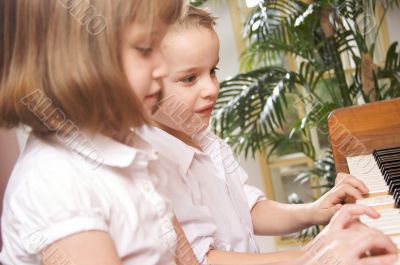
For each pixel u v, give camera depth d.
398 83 2.05
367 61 1.97
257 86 2.00
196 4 2.14
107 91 0.54
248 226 1.04
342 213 0.60
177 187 0.86
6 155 1.85
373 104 1.12
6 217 0.57
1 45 0.56
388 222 0.65
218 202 0.97
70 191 0.55
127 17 0.54
